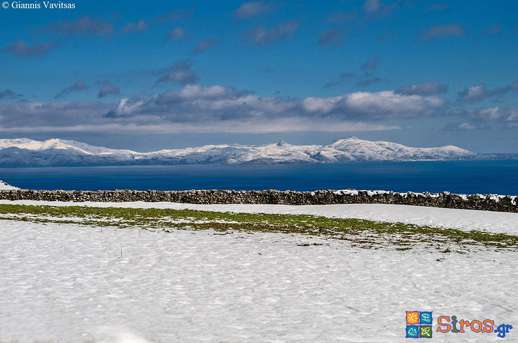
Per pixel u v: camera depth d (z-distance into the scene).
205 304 14.98
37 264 19.88
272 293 16.36
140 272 18.98
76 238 26.53
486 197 45.97
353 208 46.22
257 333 12.51
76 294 15.71
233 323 13.27
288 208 47.97
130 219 36.50
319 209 46.59
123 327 12.56
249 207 49.22
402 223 36.53
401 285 17.66
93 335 11.78
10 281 17.02
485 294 16.56
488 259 22.70
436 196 48.38
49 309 14.05
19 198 57.81
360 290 16.89
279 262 21.38
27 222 33.09
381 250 24.92
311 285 17.47
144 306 14.64
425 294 16.50
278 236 29.17
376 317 14.00
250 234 29.78
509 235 31.16
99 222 34.19
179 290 16.53
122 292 16.12
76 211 41.75
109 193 56.88
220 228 32.31
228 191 54.88
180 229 31.44
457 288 17.30
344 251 24.39
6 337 11.57
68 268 19.31
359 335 12.52
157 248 24.02
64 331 12.13
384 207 46.47
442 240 28.78
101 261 20.78
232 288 16.91
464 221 37.62
